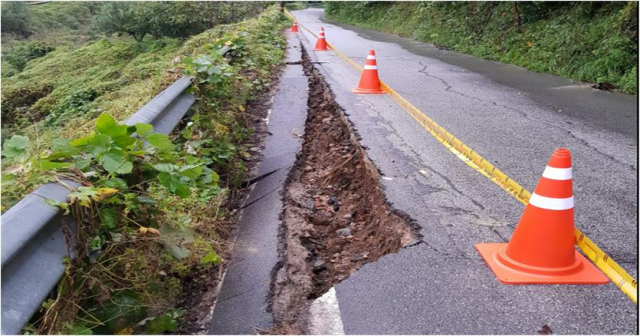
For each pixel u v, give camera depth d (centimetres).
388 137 614
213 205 400
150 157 326
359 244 407
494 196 442
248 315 287
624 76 935
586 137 624
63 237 244
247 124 690
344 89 902
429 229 379
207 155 478
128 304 266
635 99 845
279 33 2006
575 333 264
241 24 1703
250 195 477
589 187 466
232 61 997
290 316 286
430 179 480
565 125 679
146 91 628
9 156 284
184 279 316
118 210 283
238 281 321
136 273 277
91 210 261
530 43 1290
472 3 1734
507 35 1412
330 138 658
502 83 993
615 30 1047
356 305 290
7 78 2312
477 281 311
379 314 281
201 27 2458
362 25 2923
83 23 3900
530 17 1383
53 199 240
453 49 1617
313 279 337
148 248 291
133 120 381
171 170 307
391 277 317
